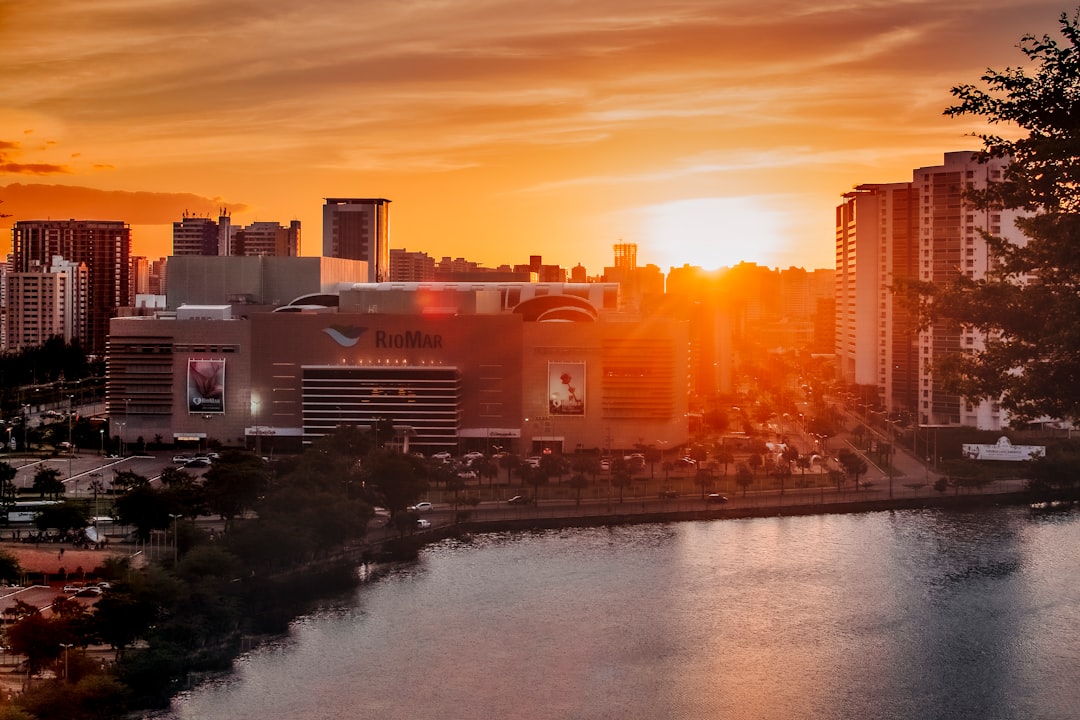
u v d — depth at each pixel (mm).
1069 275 141000
